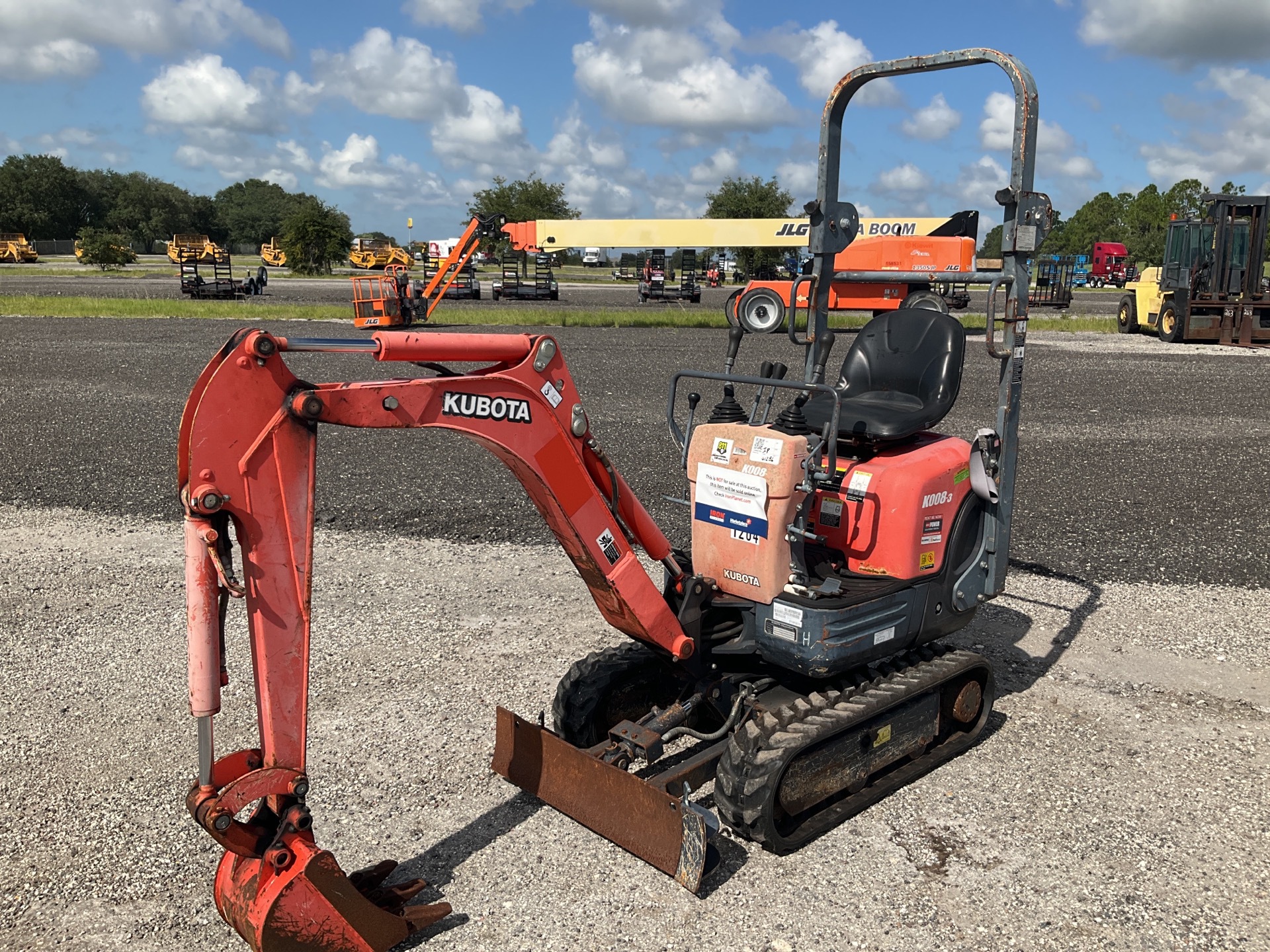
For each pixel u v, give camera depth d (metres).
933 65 4.29
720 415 4.16
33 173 119.06
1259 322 23.12
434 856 3.70
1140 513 8.62
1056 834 3.88
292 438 2.79
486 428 3.21
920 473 4.15
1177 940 3.26
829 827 3.81
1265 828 3.94
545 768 3.88
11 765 4.34
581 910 3.39
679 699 4.27
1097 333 26.77
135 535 7.72
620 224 31.39
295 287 46.34
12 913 3.38
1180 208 88.31
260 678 2.84
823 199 4.66
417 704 4.94
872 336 4.82
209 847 3.77
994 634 6.01
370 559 7.22
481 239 26.80
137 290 40.16
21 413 12.52
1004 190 4.26
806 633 3.79
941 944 3.23
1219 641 5.90
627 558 3.69
